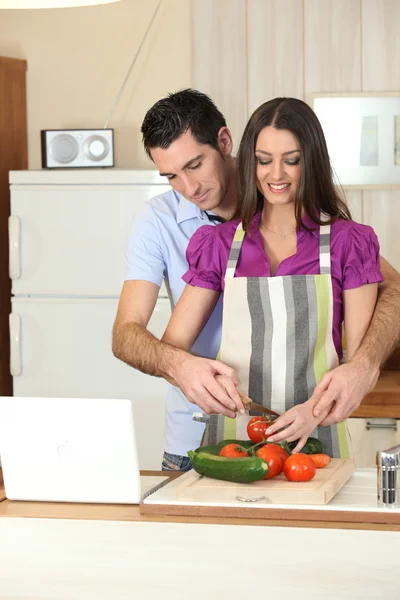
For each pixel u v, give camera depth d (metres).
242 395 1.89
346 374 1.86
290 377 2.01
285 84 4.75
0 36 4.97
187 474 1.83
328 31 4.71
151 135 2.16
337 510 1.59
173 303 2.42
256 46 4.74
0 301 4.64
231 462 1.67
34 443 1.75
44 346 4.29
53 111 4.97
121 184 4.16
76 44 4.92
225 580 1.58
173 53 4.85
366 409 3.12
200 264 2.09
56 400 1.73
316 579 1.56
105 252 4.20
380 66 4.70
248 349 2.02
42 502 1.77
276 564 1.57
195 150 2.14
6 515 1.67
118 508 1.72
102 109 4.94
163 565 1.60
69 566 1.64
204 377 1.91
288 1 4.71
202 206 2.24
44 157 4.35
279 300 1.99
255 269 2.02
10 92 4.78
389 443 3.12
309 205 1.94
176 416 2.41
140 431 4.25
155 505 1.65
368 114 4.72
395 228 4.79
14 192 4.24
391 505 1.60
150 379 4.23
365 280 1.98
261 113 1.91
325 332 1.99
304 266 1.99
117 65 4.90
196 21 4.75
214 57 4.77
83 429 1.72
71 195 4.20
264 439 1.80
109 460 1.72
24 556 1.65
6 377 4.71
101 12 4.89
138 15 4.86
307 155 1.89
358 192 4.80
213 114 2.17
